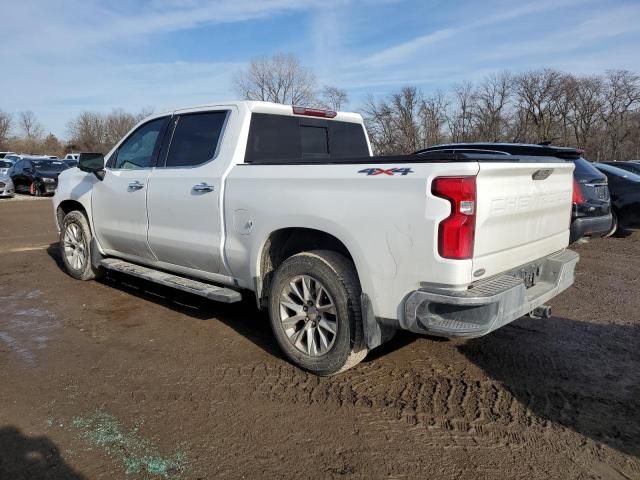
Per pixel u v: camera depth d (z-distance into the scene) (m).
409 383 3.72
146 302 5.70
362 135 5.67
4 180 22.17
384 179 3.25
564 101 52.88
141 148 5.39
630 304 5.67
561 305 5.63
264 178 3.99
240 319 5.12
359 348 3.60
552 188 3.81
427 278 3.10
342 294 3.56
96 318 5.17
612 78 53.75
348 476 2.71
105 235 5.87
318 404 3.43
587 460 2.84
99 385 3.71
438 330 3.12
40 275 6.95
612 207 10.14
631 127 54.50
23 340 4.57
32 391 3.62
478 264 3.09
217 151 4.49
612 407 3.39
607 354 4.25
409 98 45.12
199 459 2.84
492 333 4.71
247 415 3.29
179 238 4.76
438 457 2.86
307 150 4.99
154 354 4.25
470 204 2.99
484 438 3.04
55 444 2.98
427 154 3.39
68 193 6.34
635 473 2.73
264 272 4.14
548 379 3.79
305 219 3.68
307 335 3.82
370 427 3.15
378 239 3.29
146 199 5.08
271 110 4.61
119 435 3.07
